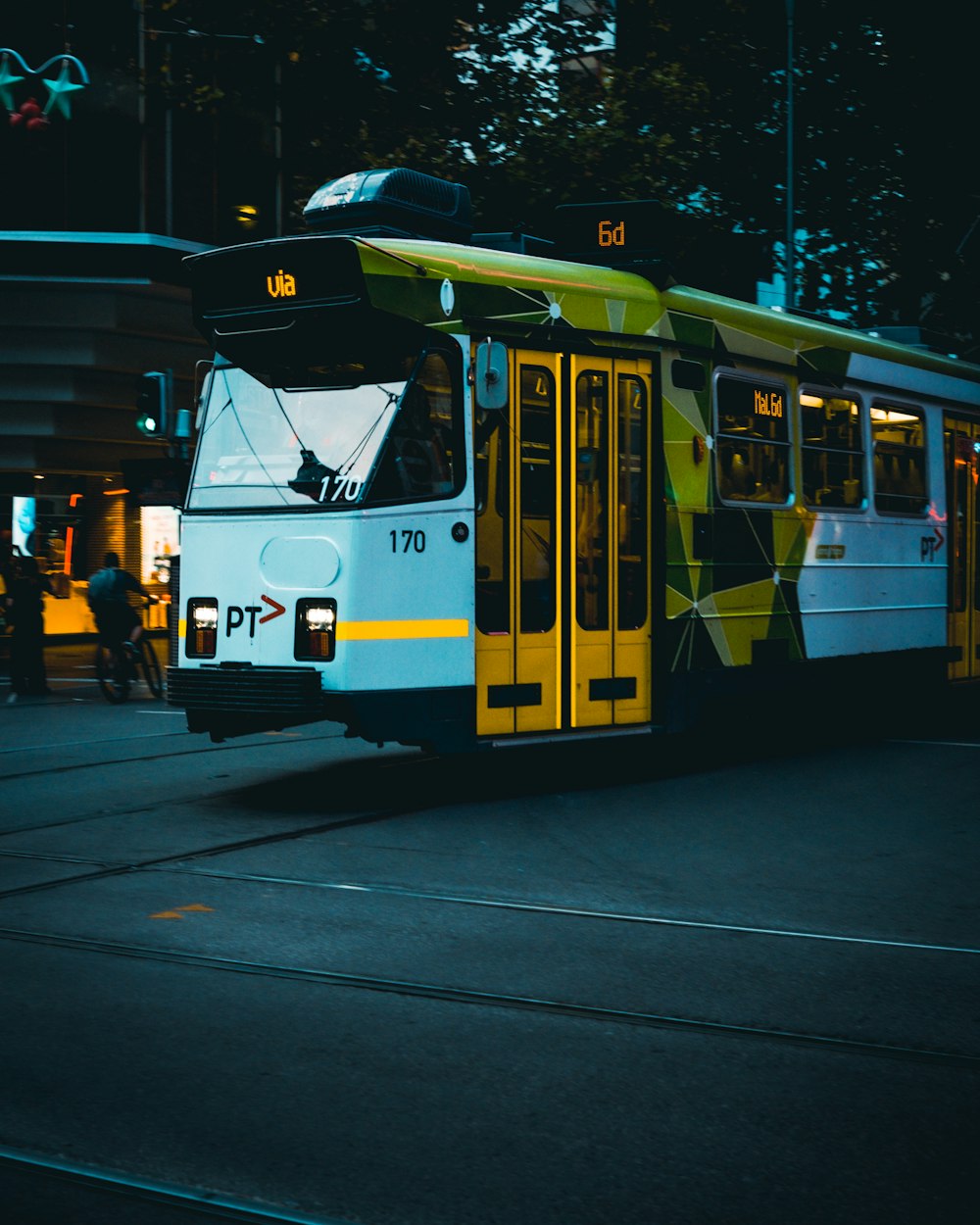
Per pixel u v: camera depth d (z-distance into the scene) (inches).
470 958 242.4
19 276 919.7
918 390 581.6
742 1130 169.3
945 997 222.7
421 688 377.4
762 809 387.5
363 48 850.1
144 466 679.7
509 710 396.5
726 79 970.1
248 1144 165.0
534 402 404.8
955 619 605.3
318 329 385.1
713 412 460.1
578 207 455.2
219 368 402.3
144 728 581.0
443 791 418.9
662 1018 211.3
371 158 820.0
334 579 370.9
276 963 239.1
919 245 1014.4
